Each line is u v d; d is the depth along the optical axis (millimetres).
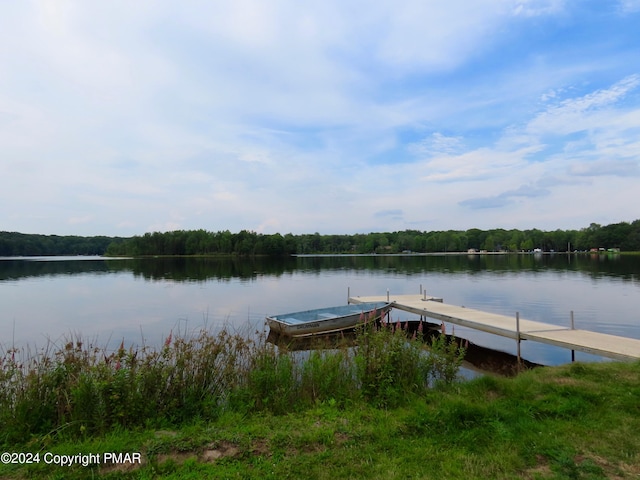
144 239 99688
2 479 3430
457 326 16812
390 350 5871
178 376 5086
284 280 35625
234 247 99188
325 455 3857
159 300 22766
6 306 20578
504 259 78000
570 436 4227
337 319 14422
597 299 22031
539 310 18750
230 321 16578
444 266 55625
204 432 4289
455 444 4133
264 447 4008
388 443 4125
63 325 15828
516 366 10930
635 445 4016
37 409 4398
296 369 5957
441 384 5977
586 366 6770
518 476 3516
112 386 4523
